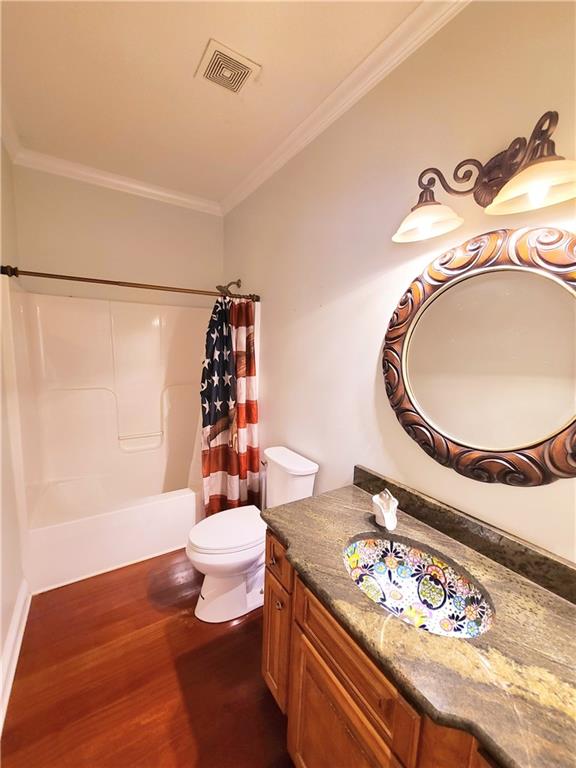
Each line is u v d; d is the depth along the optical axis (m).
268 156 2.00
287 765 1.10
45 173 2.17
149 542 2.13
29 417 2.04
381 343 1.36
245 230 2.46
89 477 2.44
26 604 1.68
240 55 1.30
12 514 1.57
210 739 1.16
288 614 1.06
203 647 1.51
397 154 1.27
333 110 1.54
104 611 1.70
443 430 1.11
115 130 1.81
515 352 0.93
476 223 1.03
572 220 0.83
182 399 2.79
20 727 1.17
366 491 1.40
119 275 2.49
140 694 1.30
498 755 0.49
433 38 1.12
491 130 0.98
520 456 0.91
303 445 1.87
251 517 1.78
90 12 1.14
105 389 2.47
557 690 0.59
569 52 0.82
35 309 2.18
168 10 1.13
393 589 1.02
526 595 0.84
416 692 0.58
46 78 1.44
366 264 1.42
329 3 1.09
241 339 2.22
